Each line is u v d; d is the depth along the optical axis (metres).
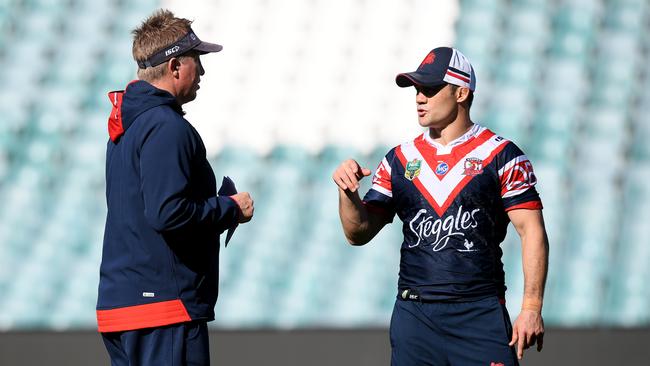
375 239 21.67
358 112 23.58
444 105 10.13
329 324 19.62
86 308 20.23
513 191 9.95
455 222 10.00
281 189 22.48
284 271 21.05
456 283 9.95
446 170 10.12
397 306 10.39
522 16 25.45
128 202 9.54
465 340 9.97
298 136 23.20
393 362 10.41
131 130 9.51
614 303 20.88
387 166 10.59
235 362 16.95
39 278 20.67
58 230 21.50
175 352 9.48
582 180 23.11
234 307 20.33
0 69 23.67
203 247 9.70
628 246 21.98
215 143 22.88
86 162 22.62
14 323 19.81
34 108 23.25
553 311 20.69
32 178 22.31
